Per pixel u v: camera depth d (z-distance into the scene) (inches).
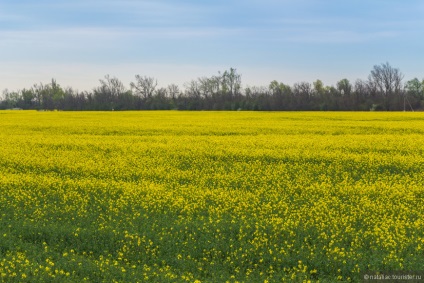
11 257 472.1
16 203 688.4
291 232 549.3
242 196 727.1
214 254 504.1
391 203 695.7
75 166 957.8
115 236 543.2
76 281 425.1
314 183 811.4
